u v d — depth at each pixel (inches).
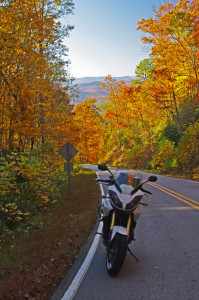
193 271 195.5
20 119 537.0
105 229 205.3
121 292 167.6
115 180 209.8
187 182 815.7
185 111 1360.7
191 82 1305.4
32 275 190.4
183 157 1117.7
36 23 558.3
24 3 526.0
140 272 197.3
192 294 162.4
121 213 190.9
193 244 256.4
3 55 513.0
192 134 1088.8
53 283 181.8
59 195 527.5
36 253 238.1
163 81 1439.5
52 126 828.0
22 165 425.7
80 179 961.5
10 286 173.6
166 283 177.9
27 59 553.9
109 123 3405.5
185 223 335.3
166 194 578.9
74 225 338.6
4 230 308.5
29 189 438.0
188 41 1235.9
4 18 508.4
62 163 791.7
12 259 229.1
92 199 530.0
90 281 183.6
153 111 2098.9
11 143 558.6
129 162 2116.1
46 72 732.0
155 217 374.3
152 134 2042.3
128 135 2427.4
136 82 2101.4
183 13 1118.4
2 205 344.2
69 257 228.8
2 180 357.1
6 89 534.6
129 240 205.8
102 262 218.5
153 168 1530.5
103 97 2677.2
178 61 1373.0
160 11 1242.0
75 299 160.1
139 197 194.4
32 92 544.7
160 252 238.8
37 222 354.6
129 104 2208.4
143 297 160.9
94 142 2805.1
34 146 788.6
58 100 829.8
